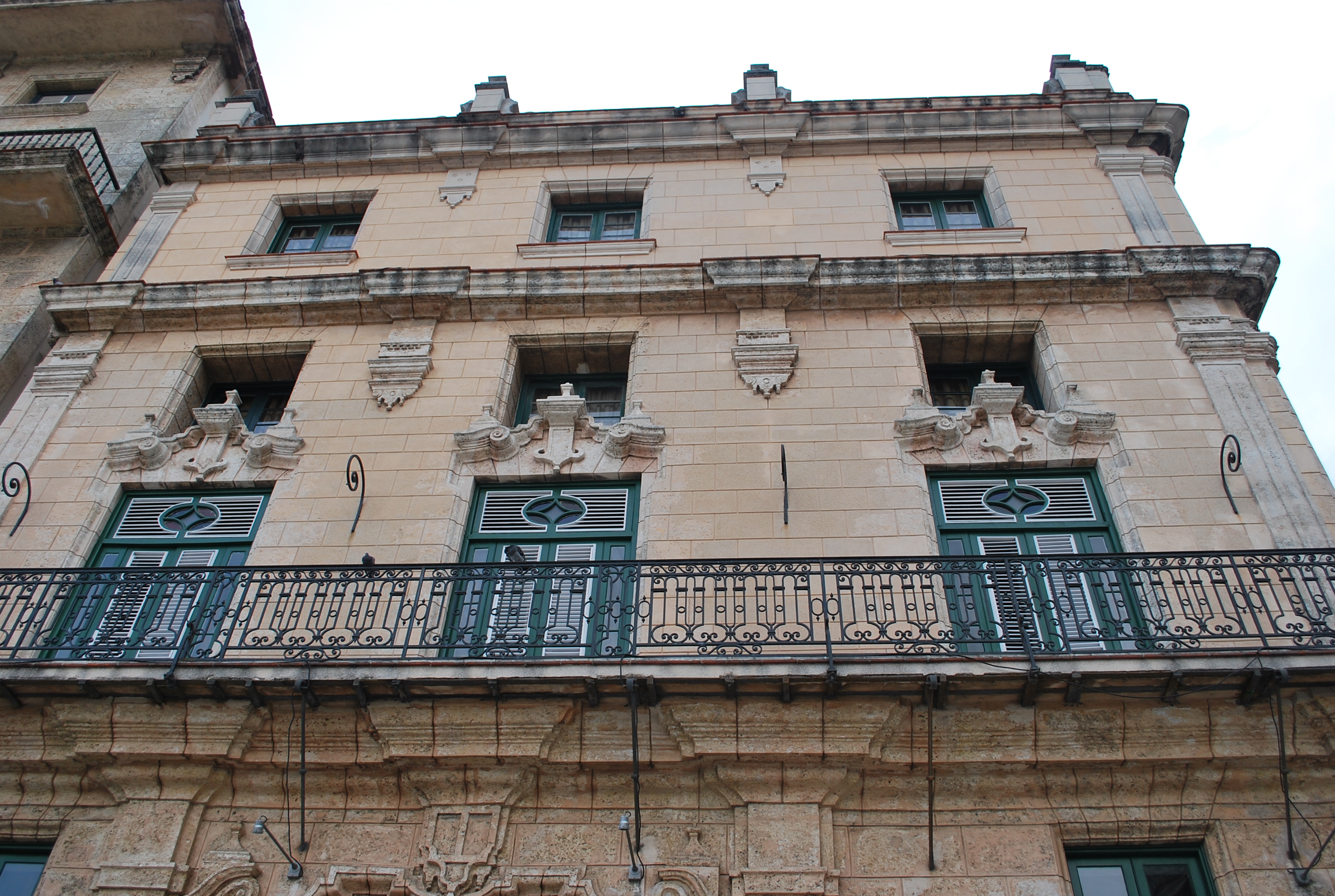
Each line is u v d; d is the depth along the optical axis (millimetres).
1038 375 12641
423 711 8656
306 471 11602
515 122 16328
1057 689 8305
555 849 8289
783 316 13055
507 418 12508
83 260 16594
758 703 8492
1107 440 11305
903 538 10383
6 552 10859
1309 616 8477
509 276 13484
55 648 9031
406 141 16328
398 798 8695
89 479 11703
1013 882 7926
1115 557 8875
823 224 14539
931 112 15789
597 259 14320
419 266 14422
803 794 8367
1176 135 15805
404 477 11414
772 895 7809
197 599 10180
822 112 15906
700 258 14141
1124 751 8391
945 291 13016
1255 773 8359
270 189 16156
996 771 8453
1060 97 16156
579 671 8352
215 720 8688
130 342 13562
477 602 10156
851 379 12242
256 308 13578
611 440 11570
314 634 9180
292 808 8648
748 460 11320
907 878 7980
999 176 15148
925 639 8961
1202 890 8062
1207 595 9523
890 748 8484
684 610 8992
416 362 12766
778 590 9383
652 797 8547
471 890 8047
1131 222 14148
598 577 9102
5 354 14266
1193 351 12109
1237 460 10820
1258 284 12828
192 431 12148
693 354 12734
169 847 8297
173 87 20812
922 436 11406
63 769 8828
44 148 15930
